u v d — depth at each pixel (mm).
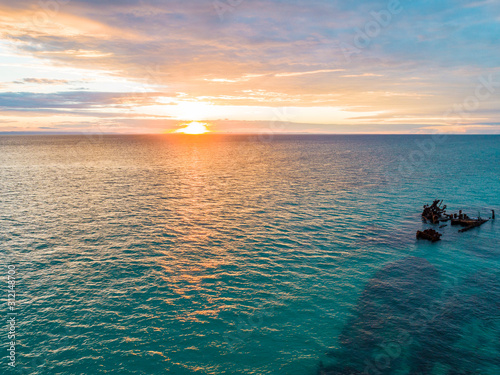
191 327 23312
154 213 51594
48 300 26250
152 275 30828
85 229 43406
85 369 19312
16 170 100812
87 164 119000
